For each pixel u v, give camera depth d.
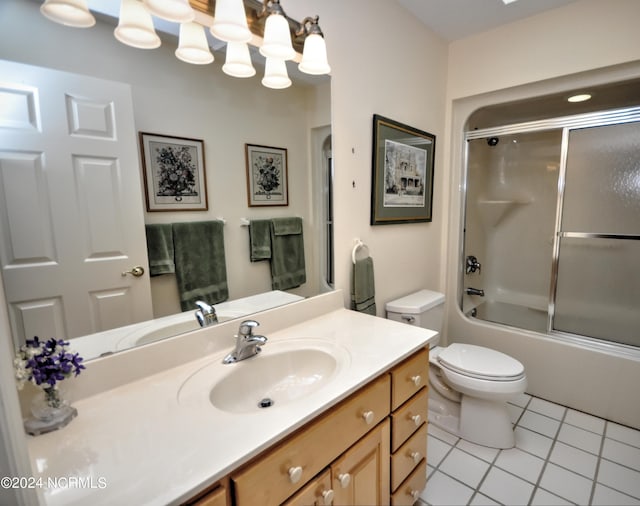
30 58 0.80
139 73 0.99
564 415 2.03
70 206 0.88
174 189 1.10
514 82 2.08
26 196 0.81
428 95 2.17
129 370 0.97
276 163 1.39
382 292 1.99
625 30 1.71
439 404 1.99
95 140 0.92
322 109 1.52
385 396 1.11
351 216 1.71
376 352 1.16
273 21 1.10
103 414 0.83
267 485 0.75
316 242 1.57
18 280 0.81
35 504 0.47
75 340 0.91
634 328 2.19
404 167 2.02
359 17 1.63
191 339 1.10
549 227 2.69
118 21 0.93
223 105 1.21
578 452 1.71
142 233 1.03
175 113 1.08
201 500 0.64
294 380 1.18
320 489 0.88
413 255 2.23
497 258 3.00
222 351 1.17
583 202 2.26
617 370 1.92
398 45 1.88
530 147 2.71
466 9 1.91
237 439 0.73
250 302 1.34
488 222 2.96
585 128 2.12
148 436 0.74
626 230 2.16
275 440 0.75
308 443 0.84
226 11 0.96
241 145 1.27
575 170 2.26
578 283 2.32
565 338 2.16
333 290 1.66
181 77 1.09
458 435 1.85
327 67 1.24
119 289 0.99
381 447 1.11
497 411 1.75
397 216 2.01
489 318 2.63
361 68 1.67
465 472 1.60
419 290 2.32
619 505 1.40
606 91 2.14
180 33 1.06
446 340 2.62
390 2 1.80
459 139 2.41
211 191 1.20
